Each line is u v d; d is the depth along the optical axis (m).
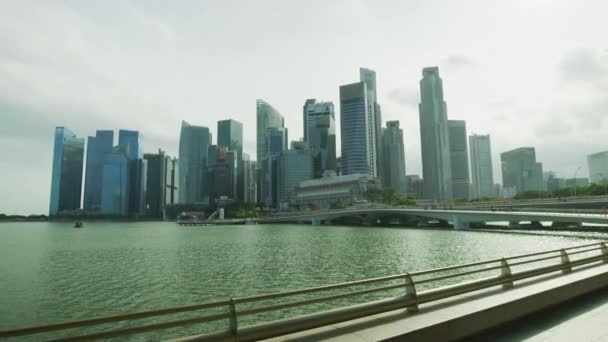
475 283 11.30
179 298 35.81
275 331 7.66
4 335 5.67
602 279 14.46
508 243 78.25
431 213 140.00
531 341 9.22
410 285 9.65
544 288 11.97
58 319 29.30
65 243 107.25
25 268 56.03
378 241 93.12
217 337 7.14
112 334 6.43
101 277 47.34
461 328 9.10
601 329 10.02
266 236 127.19
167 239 120.25
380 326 8.30
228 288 39.84
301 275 46.69
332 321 8.34
